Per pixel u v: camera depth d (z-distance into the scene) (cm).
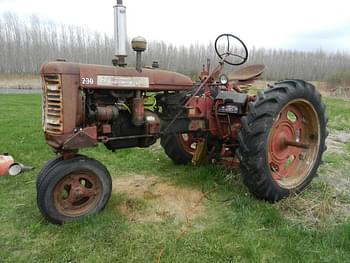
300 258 247
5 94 2127
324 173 441
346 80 3073
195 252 257
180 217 316
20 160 496
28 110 1188
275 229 287
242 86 459
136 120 329
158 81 340
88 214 300
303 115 383
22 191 376
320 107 376
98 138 314
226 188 375
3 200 351
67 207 296
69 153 298
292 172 379
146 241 271
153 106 373
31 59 3822
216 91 397
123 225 294
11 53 3775
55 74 281
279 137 360
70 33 3888
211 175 411
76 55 3719
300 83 358
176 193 371
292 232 279
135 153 531
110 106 315
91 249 259
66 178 291
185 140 466
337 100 1988
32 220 304
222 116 395
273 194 338
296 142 359
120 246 263
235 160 408
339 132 757
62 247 262
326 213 319
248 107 350
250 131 327
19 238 276
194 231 289
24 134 685
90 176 302
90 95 305
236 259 247
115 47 321
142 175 432
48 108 295
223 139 408
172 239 274
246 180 337
